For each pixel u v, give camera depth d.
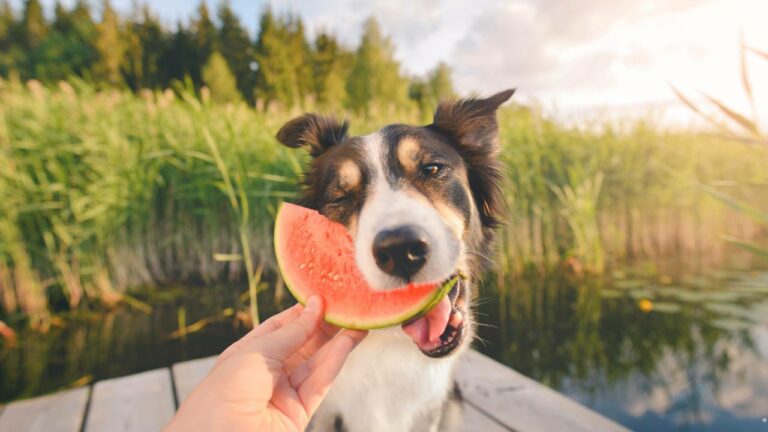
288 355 0.25
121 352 0.80
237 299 1.03
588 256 1.25
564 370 0.71
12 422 0.48
